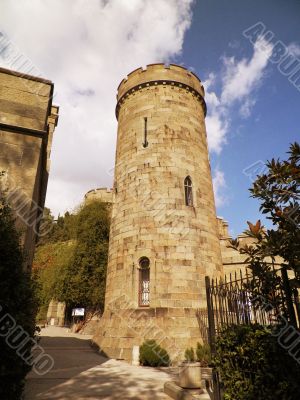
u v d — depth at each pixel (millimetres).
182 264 13484
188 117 17312
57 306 35469
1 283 4840
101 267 24281
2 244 5094
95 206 27312
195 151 16656
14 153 7742
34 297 5906
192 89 18250
